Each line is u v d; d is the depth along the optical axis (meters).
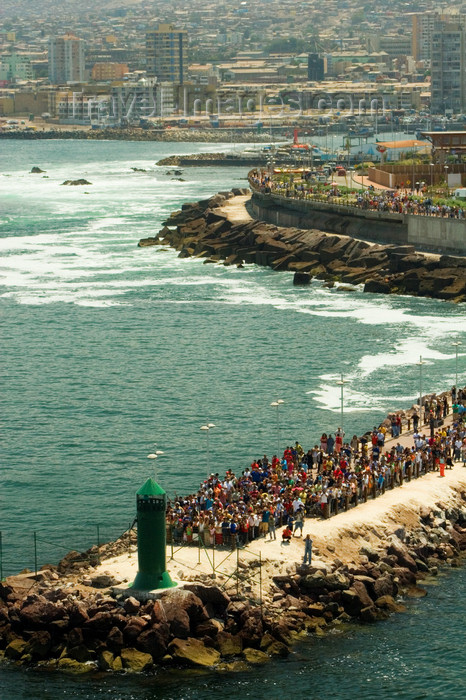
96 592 93.81
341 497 110.38
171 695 86.00
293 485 112.25
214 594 92.75
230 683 87.62
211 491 110.44
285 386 174.25
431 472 122.81
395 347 196.00
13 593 95.12
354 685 87.50
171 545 102.06
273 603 94.88
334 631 94.69
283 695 86.19
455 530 111.69
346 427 152.25
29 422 159.12
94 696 86.12
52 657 90.69
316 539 103.31
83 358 196.38
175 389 174.75
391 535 106.12
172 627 90.75
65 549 115.06
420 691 86.69
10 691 86.75
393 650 91.88
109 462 141.88
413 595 100.44
